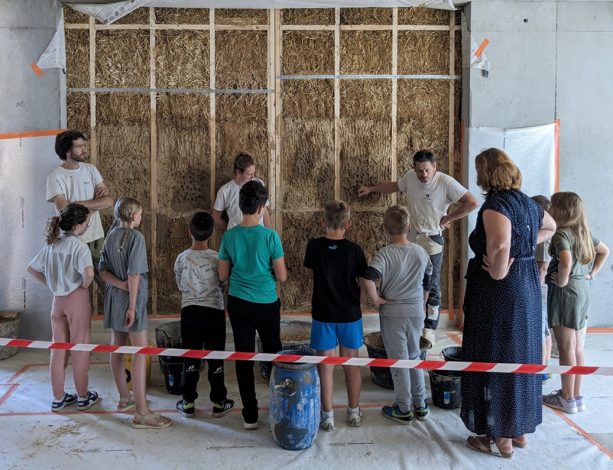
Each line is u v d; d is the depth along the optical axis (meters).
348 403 3.26
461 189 4.42
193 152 4.92
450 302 5.12
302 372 2.89
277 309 3.16
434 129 5.02
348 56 4.94
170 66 4.87
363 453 2.91
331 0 4.74
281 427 2.90
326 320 3.10
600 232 5.02
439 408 3.48
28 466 2.76
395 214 3.18
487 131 4.88
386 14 4.92
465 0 4.80
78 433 3.12
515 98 4.89
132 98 4.86
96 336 4.81
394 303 3.19
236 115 4.93
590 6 4.88
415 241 4.55
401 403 3.24
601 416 3.37
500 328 2.74
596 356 4.49
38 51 4.65
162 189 4.93
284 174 4.99
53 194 4.16
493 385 2.76
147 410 3.22
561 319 3.29
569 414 3.39
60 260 3.23
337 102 4.95
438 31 4.95
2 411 3.40
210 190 4.94
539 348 2.82
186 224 4.96
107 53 4.82
